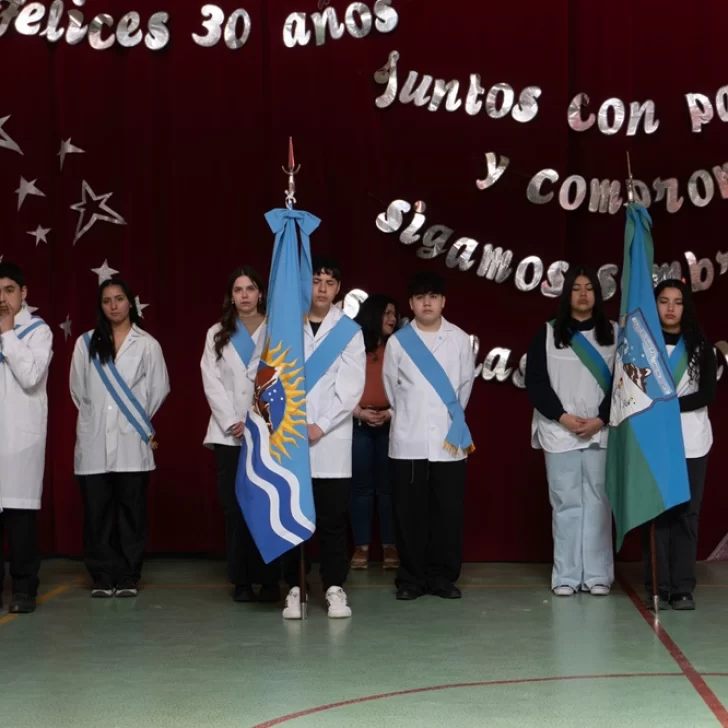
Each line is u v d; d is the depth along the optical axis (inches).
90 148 286.5
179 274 285.4
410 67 282.4
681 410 231.3
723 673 177.9
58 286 288.7
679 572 232.2
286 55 283.1
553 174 278.4
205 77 285.3
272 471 214.8
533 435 252.7
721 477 281.4
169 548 285.7
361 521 277.3
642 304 226.7
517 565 281.7
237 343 232.8
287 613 220.8
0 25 288.5
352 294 281.9
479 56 280.8
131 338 246.2
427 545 247.9
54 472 287.6
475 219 281.9
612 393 231.0
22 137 289.0
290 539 213.0
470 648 195.9
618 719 153.3
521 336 281.9
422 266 283.4
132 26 285.1
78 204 286.5
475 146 281.7
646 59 280.1
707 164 280.4
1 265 228.5
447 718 154.1
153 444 249.0
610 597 243.0
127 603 237.8
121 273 286.7
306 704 161.3
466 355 246.5
